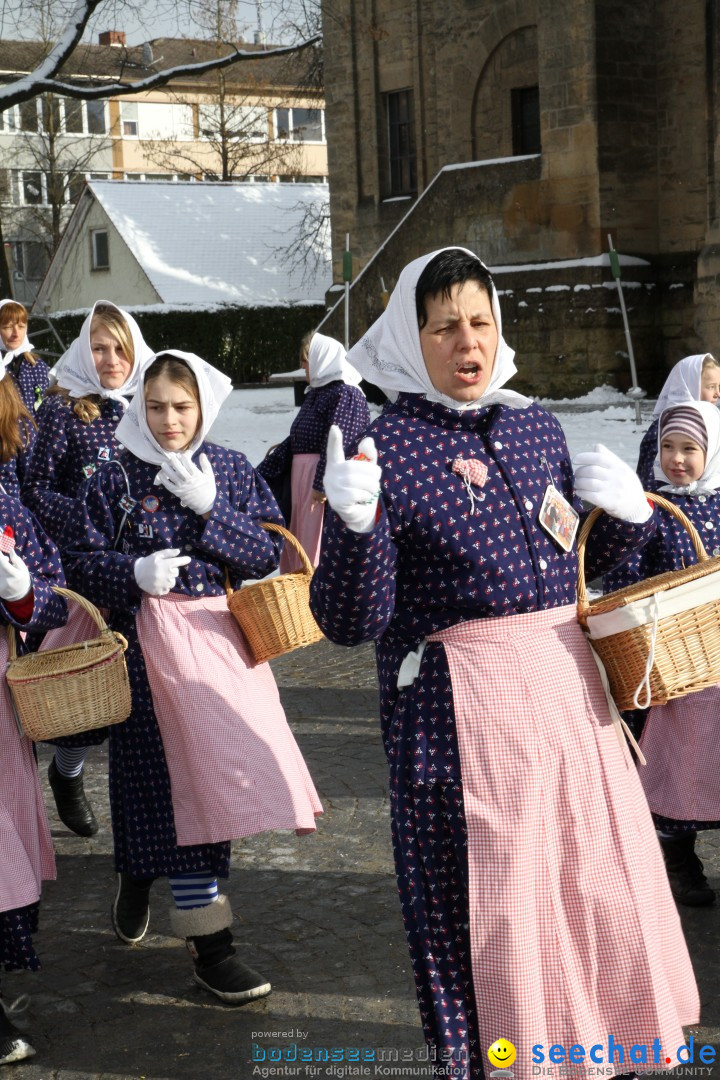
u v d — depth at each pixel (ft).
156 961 13.25
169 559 12.04
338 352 25.07
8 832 11.24
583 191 66.59
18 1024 11.98
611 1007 8.80
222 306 115.14
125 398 16.97
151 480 12.73
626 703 9.38
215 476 12.91
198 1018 12.00
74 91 57.26
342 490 8.12
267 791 11.94
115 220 130.00
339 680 23.56
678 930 9.32
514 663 8.88
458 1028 8.60
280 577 12.32
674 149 66.85
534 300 67.51
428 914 8.80
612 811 8.96
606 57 65.67
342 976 12.67
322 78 95.76
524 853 8.62
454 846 8.79
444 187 71.82
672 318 67.36
